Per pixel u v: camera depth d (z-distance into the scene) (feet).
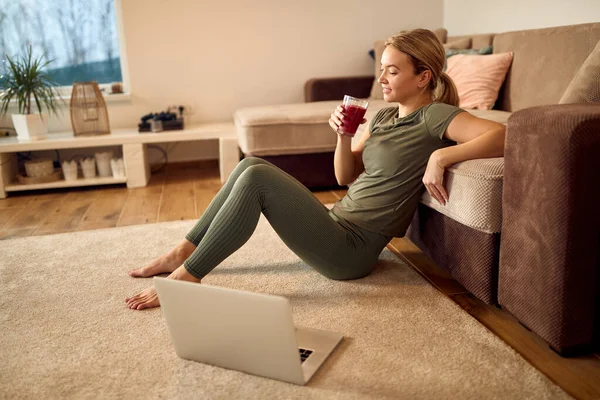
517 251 4.84
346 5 14.06
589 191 4.16
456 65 10.58
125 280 6.62
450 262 6.02
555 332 4.49
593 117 4.03
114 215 9.79
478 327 5.15
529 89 9.27
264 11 13.66
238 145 11.82
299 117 10.46
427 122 5.73
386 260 6.97
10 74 12.55
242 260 7.14
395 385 4.28
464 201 5.34
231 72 13.83
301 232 5.65
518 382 4.26
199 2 13.29
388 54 5.78
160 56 13.38
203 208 10.03
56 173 11.96
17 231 9.01
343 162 6.56
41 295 6.28
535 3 10.63
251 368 4.50
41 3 12.93
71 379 4.56
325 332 5.08
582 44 8.14
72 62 13.38
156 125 12.12
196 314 4.50
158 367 4.69
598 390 4.21
